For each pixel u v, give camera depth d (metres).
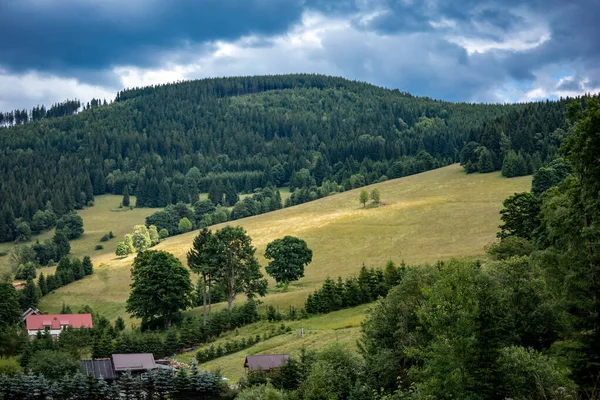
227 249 130.62
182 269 132.00
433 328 45.56
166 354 106.88
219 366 91.12
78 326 129.75
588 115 48.16
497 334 45.50
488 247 102.31
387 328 62.62
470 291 44.91
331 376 57.41
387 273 115.31
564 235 50.75
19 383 76.31
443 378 43.69
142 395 77.94
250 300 120.25
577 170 49.28
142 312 126.38
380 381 58.88
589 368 43.53
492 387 43.47
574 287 44.75
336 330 94.88
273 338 100.31
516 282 58.00
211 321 112.94
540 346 55.28
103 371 89.50
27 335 116.94
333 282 115.69
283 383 68.94
